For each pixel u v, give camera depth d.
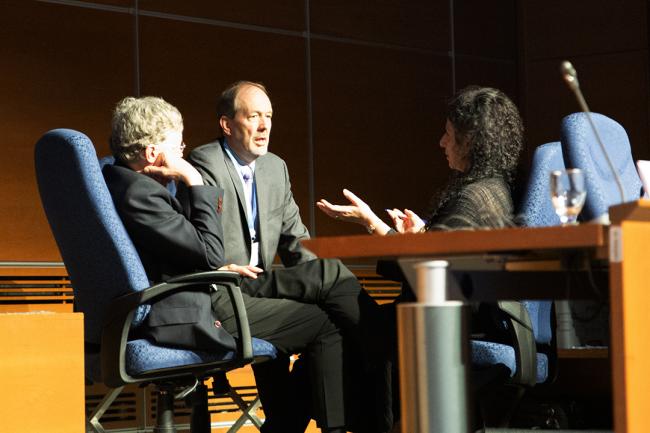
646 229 2.55
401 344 2.89
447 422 2.82
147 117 4.66
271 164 5.83
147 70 8.41
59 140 4.22
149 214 4.38
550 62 10.66
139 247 4.45
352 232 9.50
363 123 9.67
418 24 10.13
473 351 4.45
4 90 7.76
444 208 4.34
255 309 4.75
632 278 2.51
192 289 4.41
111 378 4.18
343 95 9.57
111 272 4.20
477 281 3.03
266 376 5.27
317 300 4.80
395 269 4.73
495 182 4.34
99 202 4.19
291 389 5.23
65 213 4.27
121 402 7.67
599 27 10.56
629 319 2.49
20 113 7.81
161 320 4.29
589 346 7.09
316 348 4.75
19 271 7.75
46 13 7.97
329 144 9.44
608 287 3.20
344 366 4.76
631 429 2.47
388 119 9.84
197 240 4.43
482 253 2.83
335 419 4.70
